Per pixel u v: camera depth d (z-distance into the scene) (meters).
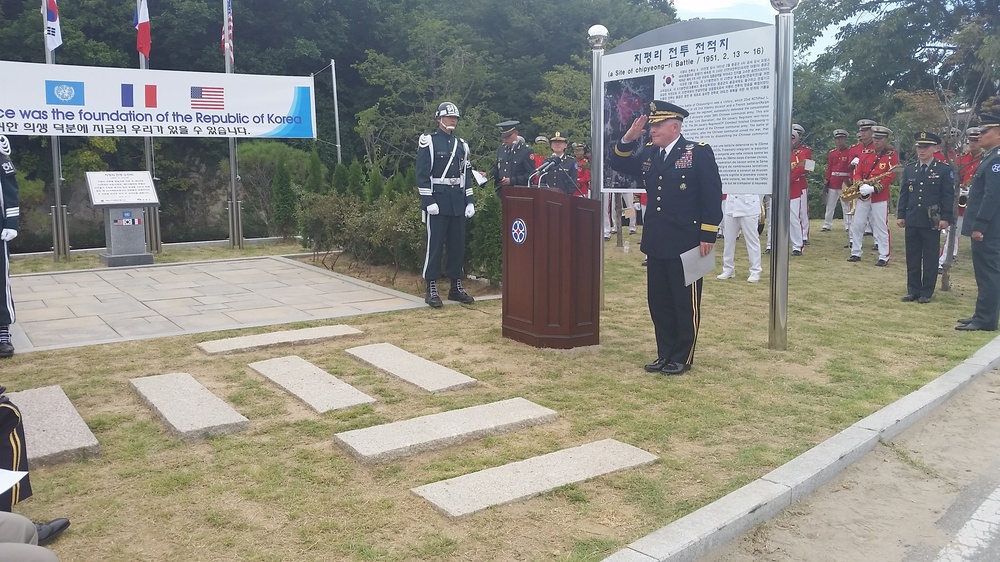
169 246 13.79
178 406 4.64
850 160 14.20
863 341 6.75
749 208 9.82
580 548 3.10
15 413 3.09
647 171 5.75
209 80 12.60
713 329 7.25
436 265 8.09
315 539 3.15
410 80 27.86
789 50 5.98
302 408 4.79
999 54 14.09
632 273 10.70
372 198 11.27
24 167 21.98
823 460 4.00
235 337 6.48
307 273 10.30
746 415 4.78
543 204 6.16
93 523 3.29
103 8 23.86
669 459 4.05
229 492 3.60
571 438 4.35
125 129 12.03
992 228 7.00
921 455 4.32
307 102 13.43
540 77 31.88
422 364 5.70
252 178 17.52
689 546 3.09
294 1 27.39
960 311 8.11
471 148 26.59
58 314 7.54
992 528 3.46
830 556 3.21
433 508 3.43
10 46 22.16
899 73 18.50
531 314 6.38
